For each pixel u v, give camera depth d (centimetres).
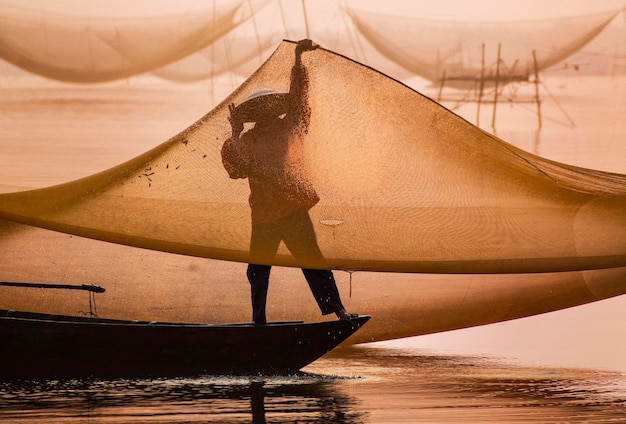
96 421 1723
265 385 2155
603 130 7050
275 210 2248
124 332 2228
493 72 7912
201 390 2080
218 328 2264
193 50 6444
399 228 2267
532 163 2227
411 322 2861
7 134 4847
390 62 8100
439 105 2197
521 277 2823
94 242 2861
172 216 2261
